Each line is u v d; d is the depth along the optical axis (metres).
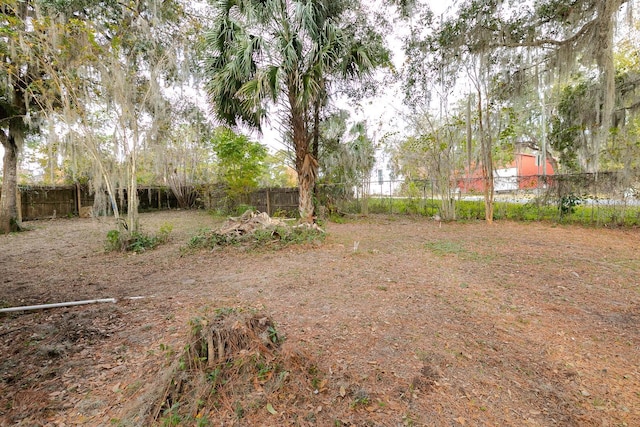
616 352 1.99
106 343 2.12
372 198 10.55
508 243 5.44
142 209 13.23
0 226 7.62
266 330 1.79
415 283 3.40
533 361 1.90
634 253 4.55
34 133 7.61
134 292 3.28
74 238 6.89
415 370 1.80
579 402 1.55
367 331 2.29
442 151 8.70
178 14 6.56
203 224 8.91
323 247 5.32
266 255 4.84
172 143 11.96
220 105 6.44
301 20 5.62
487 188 7.98
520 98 6.87
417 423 1.40
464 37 6.34
